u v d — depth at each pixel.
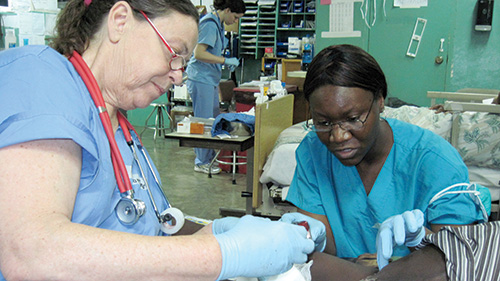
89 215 0.74
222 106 5.70
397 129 1.15
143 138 5.96
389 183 1.12
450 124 2.25
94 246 0.59
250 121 2.63
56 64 0.74
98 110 0.79
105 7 0.79
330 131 0.98
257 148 2.32
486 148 2.16
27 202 0.59
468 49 4.84
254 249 0.67
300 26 6.90
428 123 2.28
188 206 3.44
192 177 4.24
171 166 4.64
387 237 0.82
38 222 0.59
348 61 0.92
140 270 0.60
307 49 6.24
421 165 1.08
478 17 4.63
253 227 0.71
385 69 4.14
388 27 4.05
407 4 3.96
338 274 0.80
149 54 0.80
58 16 0.86
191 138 2.56
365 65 0.93
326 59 0.94
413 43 4.02
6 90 0.67
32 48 0.74
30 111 0.65
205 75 4.08
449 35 3.92
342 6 4.13
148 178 1.01
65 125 0.66
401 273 0.68
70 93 0.72
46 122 0.64
